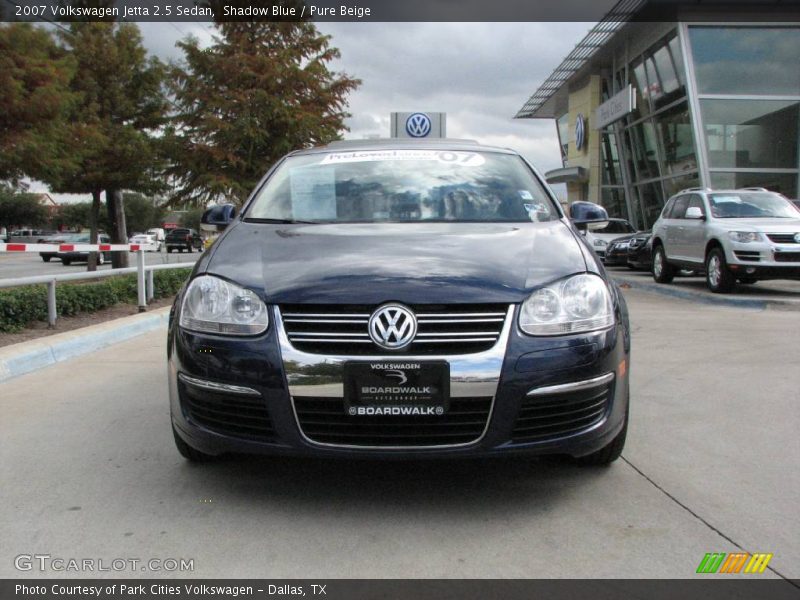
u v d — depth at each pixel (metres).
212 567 2.55
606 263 20.97
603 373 2.98
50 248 7.38
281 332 2.86
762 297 10.92
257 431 2.90
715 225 11.79
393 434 2.82
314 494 3.19
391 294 2.84
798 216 11.95
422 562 2.58
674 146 27.02
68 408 4.73
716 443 3.95
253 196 4.28
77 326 7.90
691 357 6.48
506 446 2.85
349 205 4.04
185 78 16.67
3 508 3.07
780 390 5.20
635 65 29.97
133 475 3.45
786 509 3.05
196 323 3.03
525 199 4.12
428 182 4.24
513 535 2.80
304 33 17.34
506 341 2.84
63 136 11.46
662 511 3.03
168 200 17.92
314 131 16.78
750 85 24.66
